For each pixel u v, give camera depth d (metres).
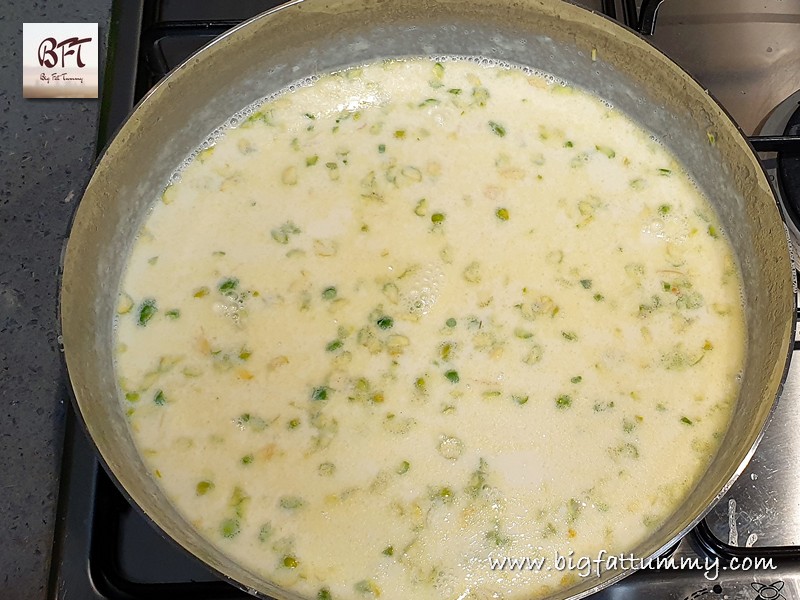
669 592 0.25
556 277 0.30
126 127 0.28
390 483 0.26
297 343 0.29
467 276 0.30
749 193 0.29
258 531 0.26
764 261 0.28
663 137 0.33
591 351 0.29
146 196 0.31
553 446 0.27
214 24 0.32
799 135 0.30
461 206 0.31
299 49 0.33
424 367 0.28
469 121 0.34
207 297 0.29
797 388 0.28
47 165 0.33
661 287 0.30
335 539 0.26
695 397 0.28
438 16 0.32
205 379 0.28
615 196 0.32
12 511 0.27
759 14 0.35
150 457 0.27
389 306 0.29
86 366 0.26
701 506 0.23
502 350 0.28
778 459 0.27
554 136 0.33
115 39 0.33
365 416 0.27
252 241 0.31
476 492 0.26
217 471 0.27
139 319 0.29
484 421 0.27
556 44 0.33
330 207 0.31
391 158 0.32
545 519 0.26
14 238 0.31
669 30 0.35
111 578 0.25
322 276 0.30
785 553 0.25
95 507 0.26
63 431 0.28
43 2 0.35
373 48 0.34
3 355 0.30
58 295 0.25
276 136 0.33
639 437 0.27
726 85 0.34
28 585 0.26
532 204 0.31
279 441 0.27
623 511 0.26
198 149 0.33
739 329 0.30
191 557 0.21
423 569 0.25
